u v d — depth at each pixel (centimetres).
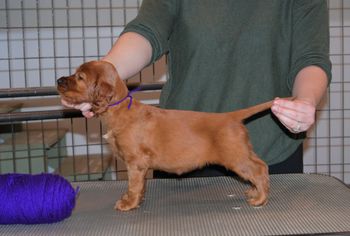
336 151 491
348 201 183
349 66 482
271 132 222
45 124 469
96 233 157
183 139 181
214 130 182
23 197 165
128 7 473
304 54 209
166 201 190
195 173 241
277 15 217
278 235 148
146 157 181
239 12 219
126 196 184
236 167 181
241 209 177
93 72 181
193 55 222
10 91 293
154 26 209
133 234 154
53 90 299
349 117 488
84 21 471
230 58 220
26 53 471
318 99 190
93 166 447
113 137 183
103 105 180
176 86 229
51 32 470
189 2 221
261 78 218
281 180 213
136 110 182
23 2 465
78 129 474
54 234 158
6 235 159
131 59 200
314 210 173
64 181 173
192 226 160
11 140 416
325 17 217
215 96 222
